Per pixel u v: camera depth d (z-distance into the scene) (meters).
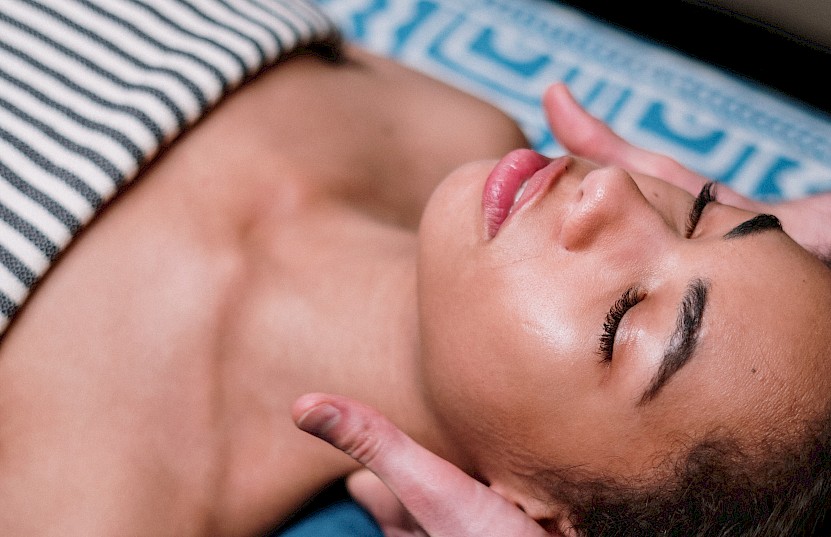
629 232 0.69
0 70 0.83
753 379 0.67
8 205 0.77
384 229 0.95
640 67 1.40
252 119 0.95
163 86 0.84
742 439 0.67
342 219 0.95
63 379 0.81
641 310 0.69
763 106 1.37
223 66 0.87
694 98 1.37
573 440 0.71
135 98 0.83
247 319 0.88
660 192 0.78
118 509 0.81
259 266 0.90
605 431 0.70
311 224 0.94
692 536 0.69
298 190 0.94
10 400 0.80
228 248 0.89
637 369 0.67
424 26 1.40
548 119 1.03
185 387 0.85
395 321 0.85
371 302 0.87
